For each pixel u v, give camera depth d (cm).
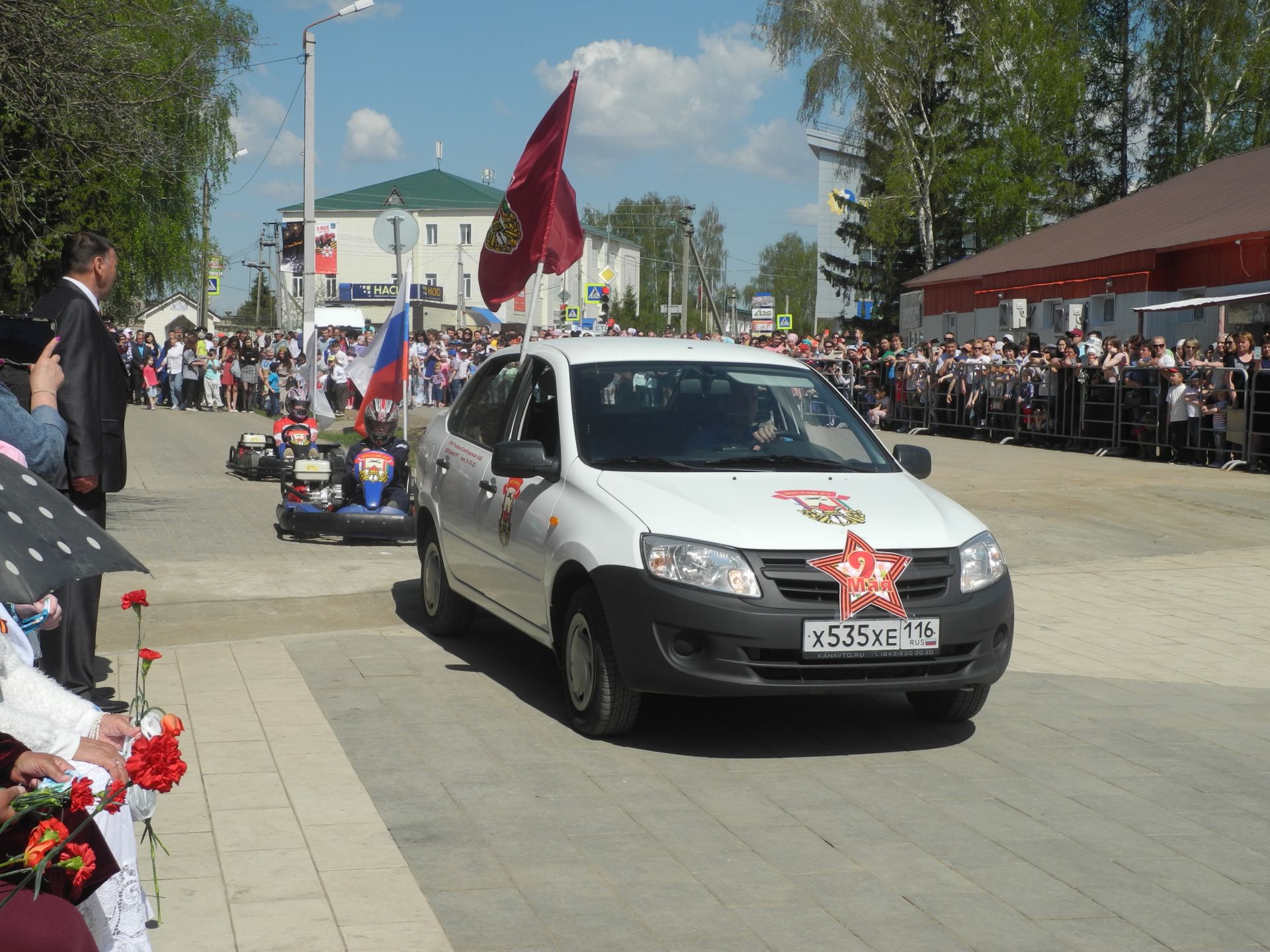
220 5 1922
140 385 3588
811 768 580
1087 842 493
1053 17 4778
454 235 10069
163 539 1198
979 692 636
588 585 614
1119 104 5106
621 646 586
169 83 1281
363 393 1421
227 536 1232
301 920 409
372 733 618
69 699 322
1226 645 843
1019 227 4709
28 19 1147
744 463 675
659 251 12338
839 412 740
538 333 3478
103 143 1258
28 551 259
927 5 4706
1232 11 4406
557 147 1084
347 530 1163
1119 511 1443
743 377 737
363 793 532
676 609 571
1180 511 1442
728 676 568
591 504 629
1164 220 2908
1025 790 554
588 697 612
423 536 864
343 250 10212
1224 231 2397
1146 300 2648
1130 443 2072
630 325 10725
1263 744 627
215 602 913
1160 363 1998
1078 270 2931
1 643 315
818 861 469
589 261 10781
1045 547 1229
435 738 611
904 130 4709
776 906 428
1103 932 412
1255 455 1805
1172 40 4591
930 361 2798
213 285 7131
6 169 1252
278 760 572
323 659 765
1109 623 905
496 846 477
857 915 422
